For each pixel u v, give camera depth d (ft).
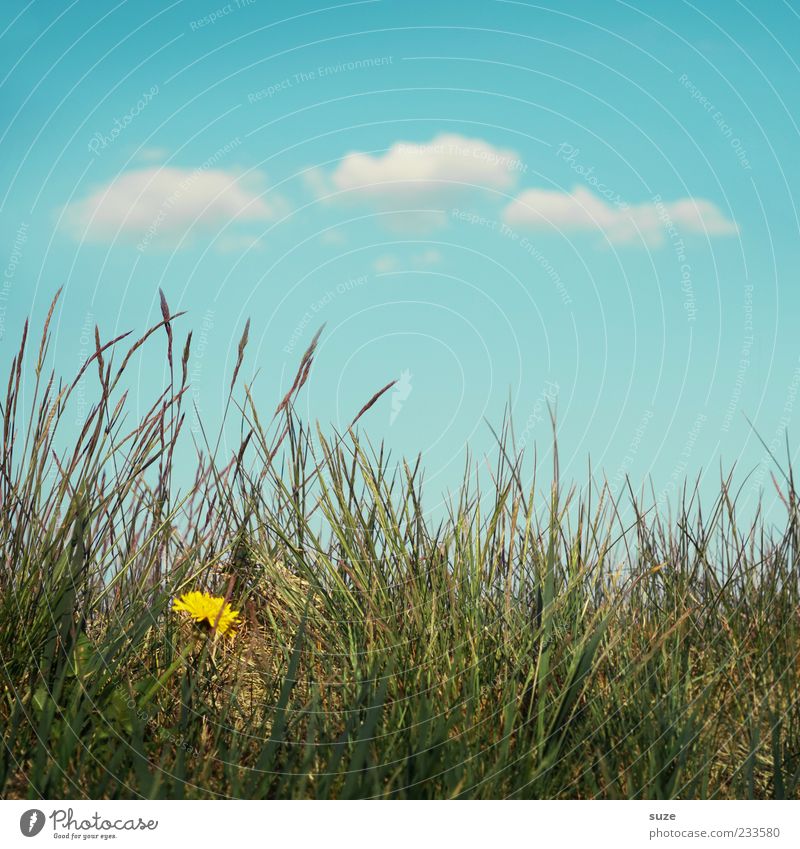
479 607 7.43
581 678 6.53
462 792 5.78
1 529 7.36
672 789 5.98
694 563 8.27
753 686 7.01
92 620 7.51
